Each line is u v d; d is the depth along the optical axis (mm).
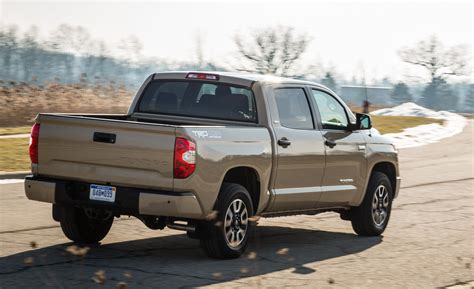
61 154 9727
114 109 41719
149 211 9227
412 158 30109
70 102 40062
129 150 9320
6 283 8383
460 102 171750
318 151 11281
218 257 10000
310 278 9312
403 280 9445
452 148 35844
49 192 9758
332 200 11750
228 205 9781
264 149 10289
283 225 13641
